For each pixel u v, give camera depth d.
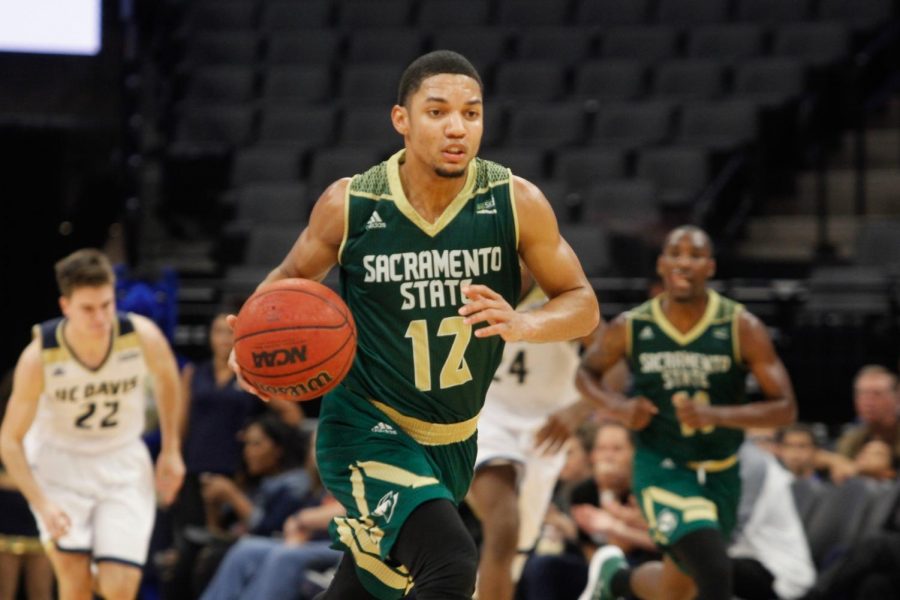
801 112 27.92
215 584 15.48
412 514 7.61
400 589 8.10
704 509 11.98
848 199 28.11
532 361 12.77
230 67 30.03
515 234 7.83
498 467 12.20
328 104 29.12
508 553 11.89
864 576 14.58
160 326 19.28
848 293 22.61
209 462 17.81
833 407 22.03
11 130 27.28
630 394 17.16
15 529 16.38
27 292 27.55
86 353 11.98
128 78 27.39
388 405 8.01
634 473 12.66
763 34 29.44
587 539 15.76
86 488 12.30
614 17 30.75
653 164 26.08
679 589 12.54
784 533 14.96
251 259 24.72
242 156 27.41
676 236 12.34
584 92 28.73
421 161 7.62
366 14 31.53
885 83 30.16
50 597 16.78
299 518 15.49
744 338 12.23
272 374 7.47
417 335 7.82
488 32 30.05
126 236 26.31
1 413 16.52
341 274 8.12
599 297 22.98
